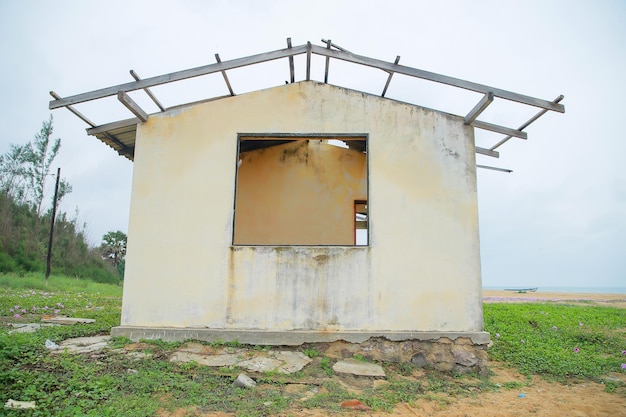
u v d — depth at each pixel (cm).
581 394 566
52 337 652
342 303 661
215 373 539
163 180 697
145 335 647
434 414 470
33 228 2892
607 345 893
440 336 649
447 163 702
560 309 1625
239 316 660
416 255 674
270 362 586
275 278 666
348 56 648
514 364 721
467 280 670
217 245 678
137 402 426
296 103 719
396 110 715
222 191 693
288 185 1061
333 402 481
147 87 638
